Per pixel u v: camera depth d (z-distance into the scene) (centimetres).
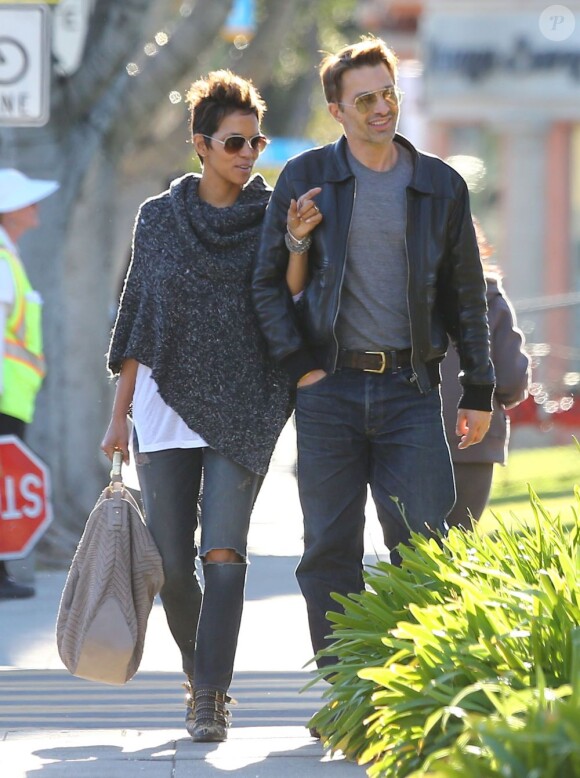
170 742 1612
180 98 3225
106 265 3180
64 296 3127
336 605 1617
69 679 2061
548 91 6862
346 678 1443
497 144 6956
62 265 3123
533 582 1404
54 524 3091
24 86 2700
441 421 1596
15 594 2688
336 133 9662
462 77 6900
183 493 1633
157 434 1616
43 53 2700
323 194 1559
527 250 6950
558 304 5216
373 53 1538
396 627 1439
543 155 6919
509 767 1006
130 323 1623
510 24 6850
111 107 3116
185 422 1591
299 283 1594
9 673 2084
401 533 1592
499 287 1834
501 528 1507
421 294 1553
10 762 1502
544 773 991
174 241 1603
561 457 4503
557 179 6919
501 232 6994
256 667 2125
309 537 1617
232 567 1605
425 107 6962
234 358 1598
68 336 3123
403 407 1573
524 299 6944
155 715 1853
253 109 1614
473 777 1020
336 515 1605
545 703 1091
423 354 1567
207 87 1612
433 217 1557
